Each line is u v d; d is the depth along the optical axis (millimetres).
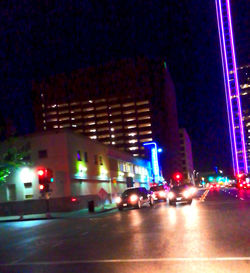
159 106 139250
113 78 138625
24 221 30344
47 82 144750
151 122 132125
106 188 55219
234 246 10906
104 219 25281
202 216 20969
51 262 10094
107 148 57531
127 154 72125
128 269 8648
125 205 36062
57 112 140625
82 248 12227
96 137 135500
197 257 9586
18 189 40781
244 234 13188
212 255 9742
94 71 140875
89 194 46531
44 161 40750
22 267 9664
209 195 56281
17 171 41031
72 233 17250
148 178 92938
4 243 15273
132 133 133000
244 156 184500
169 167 140750
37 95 144375
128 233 15508
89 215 31719
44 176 33188
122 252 10953
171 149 149625
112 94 137250
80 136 45500
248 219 18125
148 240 13031
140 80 136750
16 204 39750
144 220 21219
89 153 48469
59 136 40844
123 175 66500
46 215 32500
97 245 12688
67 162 40375
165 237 13500
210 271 8047
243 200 36188
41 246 13406
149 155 118250
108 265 9219
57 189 39969
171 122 158500
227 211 23531
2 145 39906
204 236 13156
